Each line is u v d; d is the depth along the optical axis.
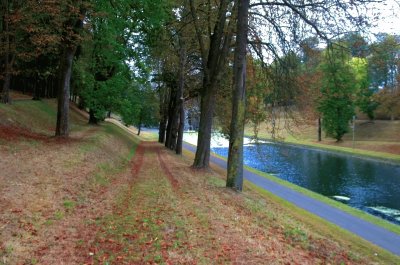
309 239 10.38
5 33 19.52
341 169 41.88
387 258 11.74
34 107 28.77
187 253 7.30
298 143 70.44
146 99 41.59
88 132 26.50
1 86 31.22
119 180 14.93
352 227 15.54
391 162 46.06
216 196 13.66
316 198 21.30
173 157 28.39
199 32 20.48
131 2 21.00
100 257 6.84
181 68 29.05
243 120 16.03
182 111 32.34
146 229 8.59
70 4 17.84
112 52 26.64
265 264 7.14
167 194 12.81
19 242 6.80
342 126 67.19
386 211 23.77
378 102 69.12
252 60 19.28
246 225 9.97
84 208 9.79
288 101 18.81
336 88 19.91
